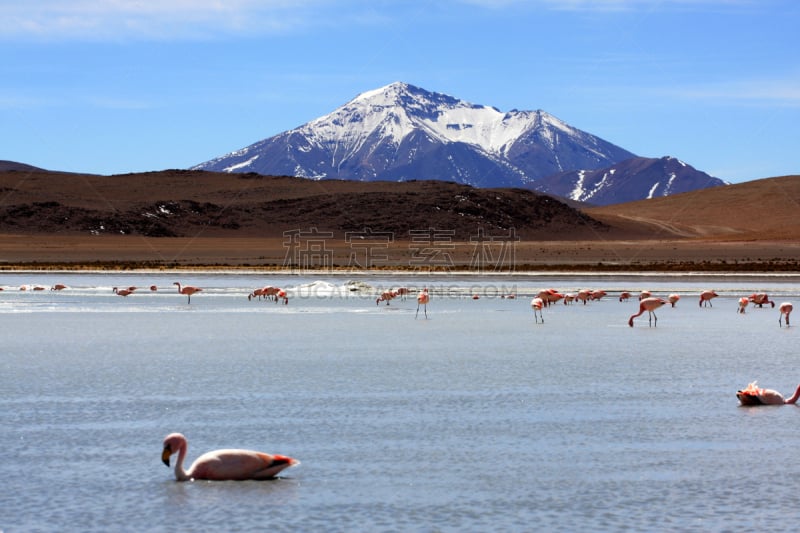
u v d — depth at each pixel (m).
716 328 48.97
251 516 17.77
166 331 46.56
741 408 26.95
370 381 31.16
